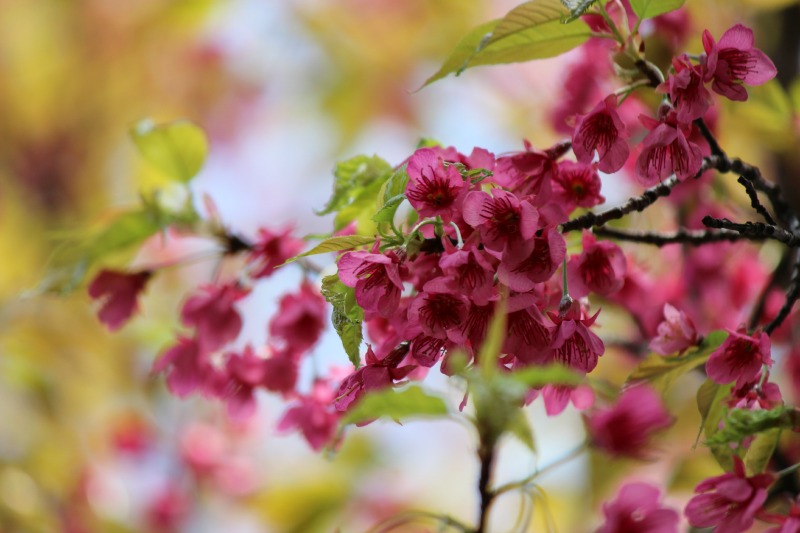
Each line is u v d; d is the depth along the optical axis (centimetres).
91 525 187
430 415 108
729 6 141
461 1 190
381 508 193
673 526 113
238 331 127
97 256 132
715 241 123
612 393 112
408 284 115
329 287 112
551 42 118
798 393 138
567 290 113
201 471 196
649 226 137
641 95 130
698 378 142
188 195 131
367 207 120
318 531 192
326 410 126
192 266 194
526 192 115
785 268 132
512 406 107
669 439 145
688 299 138
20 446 192
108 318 132
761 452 114
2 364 190
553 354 111
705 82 112
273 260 126
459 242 111
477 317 111
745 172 119
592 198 115
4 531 178
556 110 137
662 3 116
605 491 160
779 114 135
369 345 113
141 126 131
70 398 196
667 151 112
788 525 110
